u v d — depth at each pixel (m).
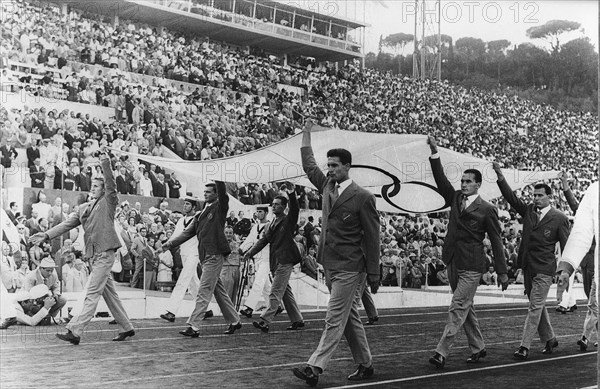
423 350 8.33
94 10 15.23
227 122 16.47
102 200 7.98
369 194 6.01
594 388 5.81
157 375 6.05
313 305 14.76
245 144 16.58
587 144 23.56
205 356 7.26
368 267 5.92
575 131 23.44
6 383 5.55
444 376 6.38
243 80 17.53
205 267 8.98
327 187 6.14
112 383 5.62
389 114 20.03
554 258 7.88
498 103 22.09
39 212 11.31
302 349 7.93
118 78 14.65
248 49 18.28
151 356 7.16
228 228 12.02
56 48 13.95
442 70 21.28
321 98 18.83
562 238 7.84
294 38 18.72
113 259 8.07
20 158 12.05
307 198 15.84
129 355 7.19
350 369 6.78
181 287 11.52
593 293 8.55
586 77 23.41
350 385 5.82
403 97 20.44
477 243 7.18
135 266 12.34
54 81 13.38
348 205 5.98
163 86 15.92
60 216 11.45
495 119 21.98
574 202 9.32
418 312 14.49
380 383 5.93
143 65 15.68
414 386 5.80
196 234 9.09
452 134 21.09
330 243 5.97
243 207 14.60
